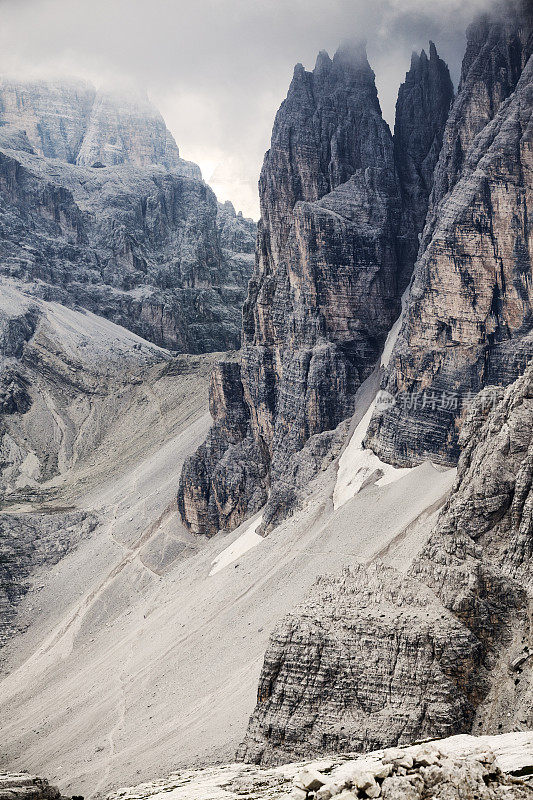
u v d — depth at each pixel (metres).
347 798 65.50
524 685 139.12
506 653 145.00
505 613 148.25
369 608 148.62
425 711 139.12
